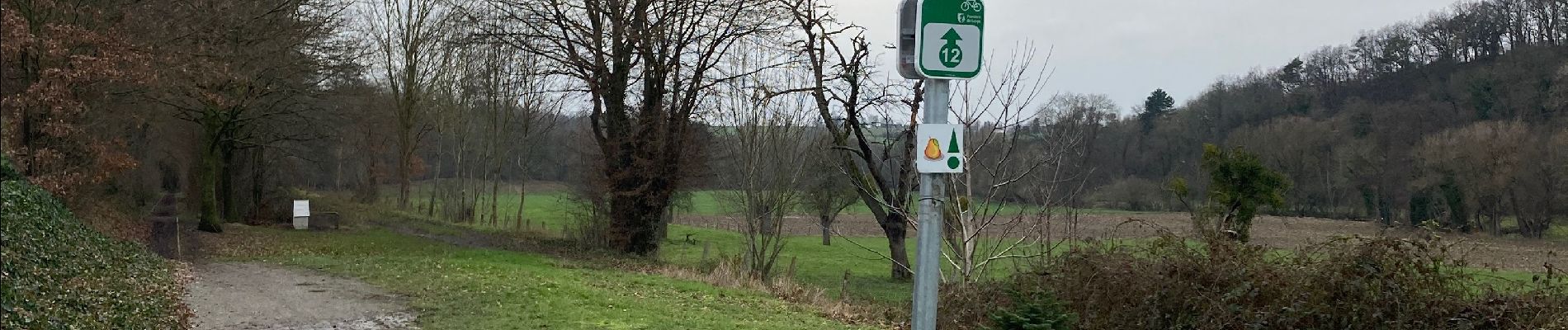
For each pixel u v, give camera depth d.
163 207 37.47
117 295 11.62
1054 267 13.16
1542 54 51.78
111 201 24.78
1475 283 11.55
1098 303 12.38
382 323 11.97
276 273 17.78
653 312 13.85
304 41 27.34
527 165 56.56
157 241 23.41
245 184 37.38
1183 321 11.70
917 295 5.75
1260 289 11.39
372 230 33.91
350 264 19.80
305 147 37.66
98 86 17.98
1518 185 43.94
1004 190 14.89
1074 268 12.84
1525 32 56.09
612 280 18.97
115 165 19.23
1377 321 11.09
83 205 19.58
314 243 26.31
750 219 24.12
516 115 46.75
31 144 16.36
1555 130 45.94
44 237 13.36
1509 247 34.97
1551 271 11.49
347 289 15.31
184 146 33.34
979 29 5.62
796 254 34.03
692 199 40.59
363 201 49.34
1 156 14.46
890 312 16.47
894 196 18.78
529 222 41.59
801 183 25.03
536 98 42.22
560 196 52.47
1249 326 11.23
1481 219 46.88
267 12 25.17
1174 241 12.17
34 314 9.02
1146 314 11.96
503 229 39.06
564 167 59.84
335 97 30.39
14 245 11.59
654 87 28.58
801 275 27.38
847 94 24.83
